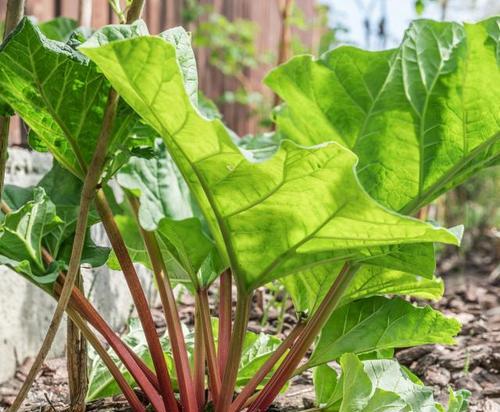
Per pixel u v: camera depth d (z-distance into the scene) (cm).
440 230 126
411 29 150
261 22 575
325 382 159
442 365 200
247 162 125
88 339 145
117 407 165
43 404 172
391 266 141
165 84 122
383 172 150
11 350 186
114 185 229
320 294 157
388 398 141
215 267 149
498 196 454
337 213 128
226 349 152
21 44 132
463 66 147
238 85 527
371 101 150
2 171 139
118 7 138
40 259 142
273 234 133
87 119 138
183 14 423
